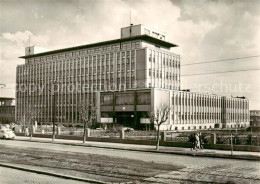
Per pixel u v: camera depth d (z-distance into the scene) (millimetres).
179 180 14953
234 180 15000
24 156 24156
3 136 45000
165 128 71000
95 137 39562
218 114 100188
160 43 96875
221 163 20703
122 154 25734
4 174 16656
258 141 28656
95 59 93625
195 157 24000
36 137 48688
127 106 73125
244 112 118750
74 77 99000
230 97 108000
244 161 21797
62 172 16906
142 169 18031
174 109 76062
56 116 102188
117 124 72312
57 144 36750
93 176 15836
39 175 16453
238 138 30641
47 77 107875
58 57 111375
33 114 77750
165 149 28766
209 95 94812
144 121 68188
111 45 97000
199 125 87625
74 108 97250
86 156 24203
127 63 85812
